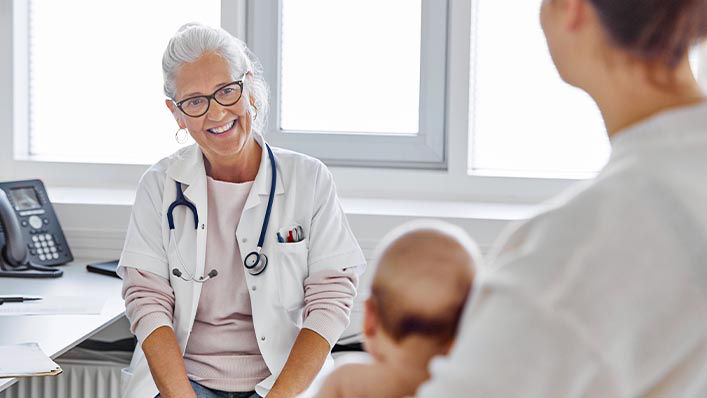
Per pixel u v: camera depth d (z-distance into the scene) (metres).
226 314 2.04
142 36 2.96
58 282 2.40
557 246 0.66
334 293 2.04
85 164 2.98
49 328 1.96
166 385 1.92
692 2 0.71
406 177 2.85
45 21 2.99
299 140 2.93
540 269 0.65
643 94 0.74
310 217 2.08
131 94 2.99
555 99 2.81
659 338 0.63
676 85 0.74
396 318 0.81
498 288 0.66
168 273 2.07
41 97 3.02
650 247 0.63
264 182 2.06
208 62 1.97
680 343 0.63
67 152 3.03
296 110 2.93
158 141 3.00
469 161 2.83
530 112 2.83
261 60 2.90
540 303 0.64
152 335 1.97
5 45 2.94
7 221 2.48
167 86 2.02
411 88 2.88
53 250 2.60
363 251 2.58
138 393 2.01
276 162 2.12
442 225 0.88
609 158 0.72
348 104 2.92
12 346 1.78
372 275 0.85
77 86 3.01
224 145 2.00
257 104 2.12
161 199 2.09
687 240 0.63
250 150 2.10
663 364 0.63
